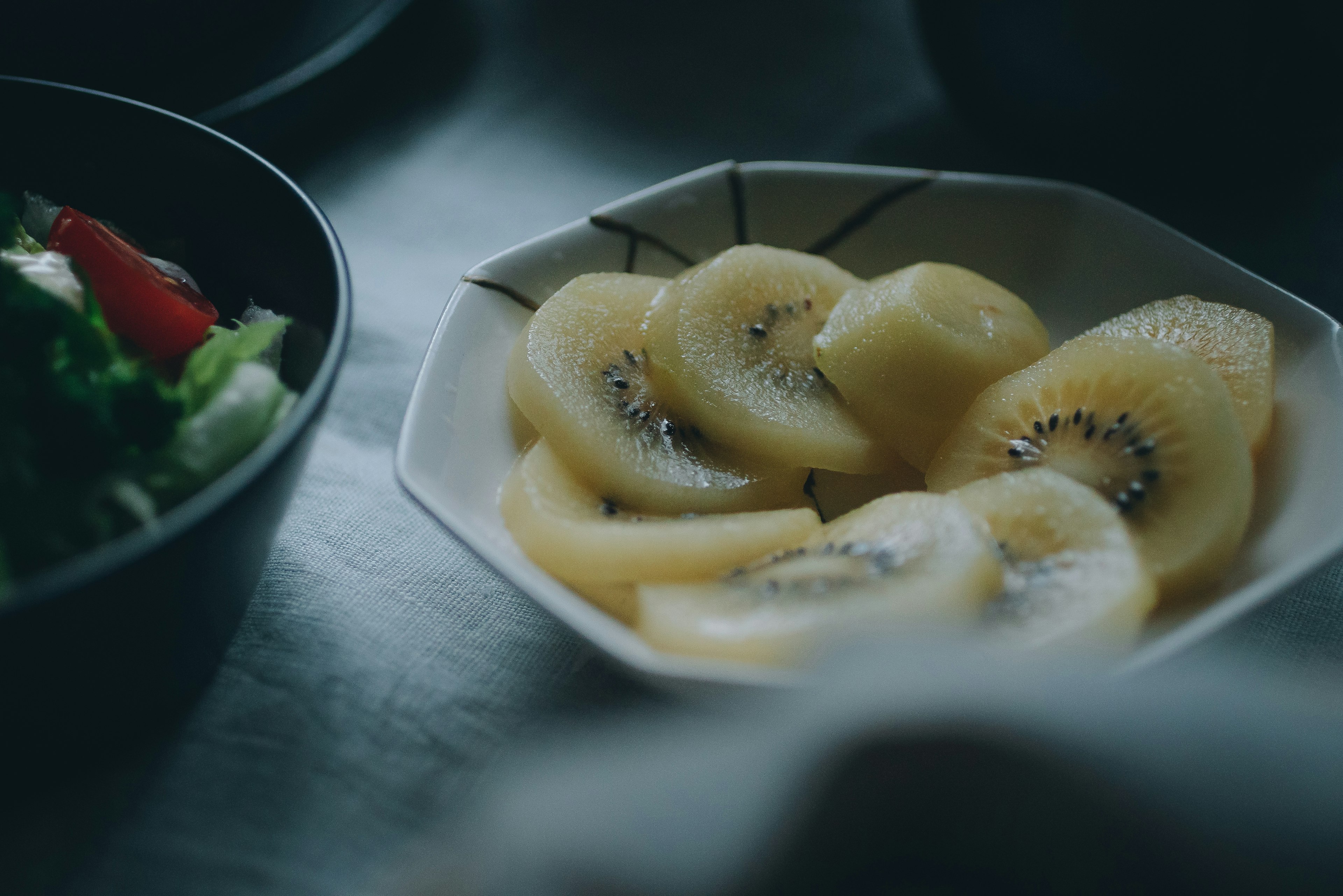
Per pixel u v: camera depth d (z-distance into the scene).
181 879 0.24
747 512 0.28
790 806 0.22
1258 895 0.22
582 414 0.28
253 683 0.26
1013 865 0.22
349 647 0.27
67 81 0.33
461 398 0.28
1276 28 0.33
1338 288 0.34
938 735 0.22
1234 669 0.26
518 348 0.29
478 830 0.24
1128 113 0.34
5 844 0.24
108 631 0.23
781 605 0.25
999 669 0.23
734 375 0.29
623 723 0.25
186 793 0.24
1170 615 0.26
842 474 0.29
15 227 0.27
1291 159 0.36
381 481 0.30
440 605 0.27
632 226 0.31
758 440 0.28
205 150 0.28
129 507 0.24
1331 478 0.26
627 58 0.43
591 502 0.27
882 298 0.30
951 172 0.38
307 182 0.37
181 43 0.35
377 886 0.24
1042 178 0.37
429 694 0.26
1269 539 0.26
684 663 0.24
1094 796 0.22
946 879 0.22
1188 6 0.33
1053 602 0.25
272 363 0.27
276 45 0.37
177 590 0.23
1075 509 0.26
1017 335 0.30
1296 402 0.28
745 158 0.39
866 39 0.44
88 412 0.24
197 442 0.25
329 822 0.24
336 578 0.28
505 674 0.26
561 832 0.22
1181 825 0.22
